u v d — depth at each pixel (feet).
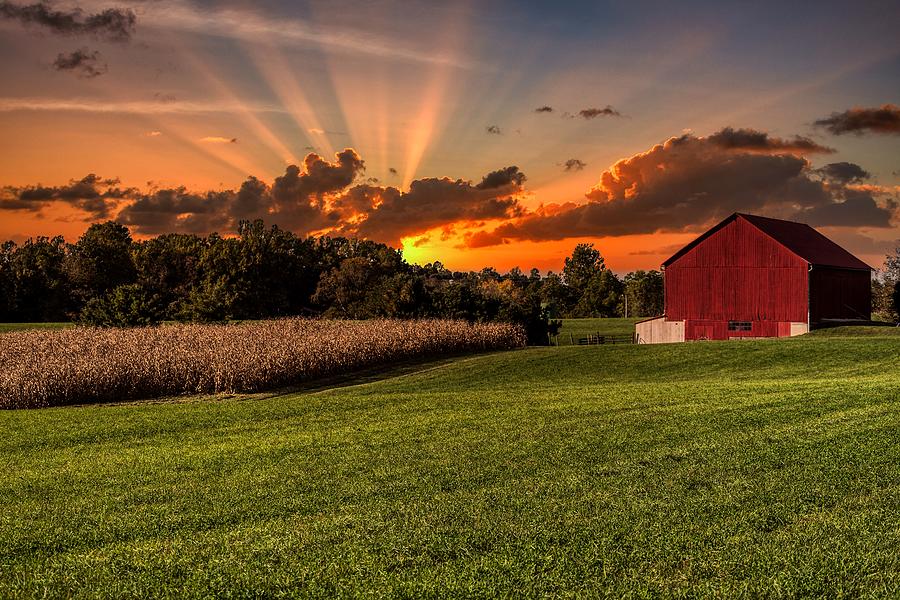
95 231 354.33
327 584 23.32
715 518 28.45
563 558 24.81
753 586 22.31
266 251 346.33
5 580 24.85
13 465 47.01
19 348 118.83
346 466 40.42
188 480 39.01
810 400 56.80
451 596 22.22
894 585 22.17
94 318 158.10
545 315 180.45
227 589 23.25
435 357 135.85
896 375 81.82
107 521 31.53
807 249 164.35
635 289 409.69
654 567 23.98
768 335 158.40
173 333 136.77
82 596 23.16
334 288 304.09
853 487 31.96
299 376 112.88
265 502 33.42
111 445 53.72
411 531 28.07
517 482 35.09
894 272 204.64
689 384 78.59
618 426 49.08
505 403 65.36
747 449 39.96
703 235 164.35
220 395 99.04
